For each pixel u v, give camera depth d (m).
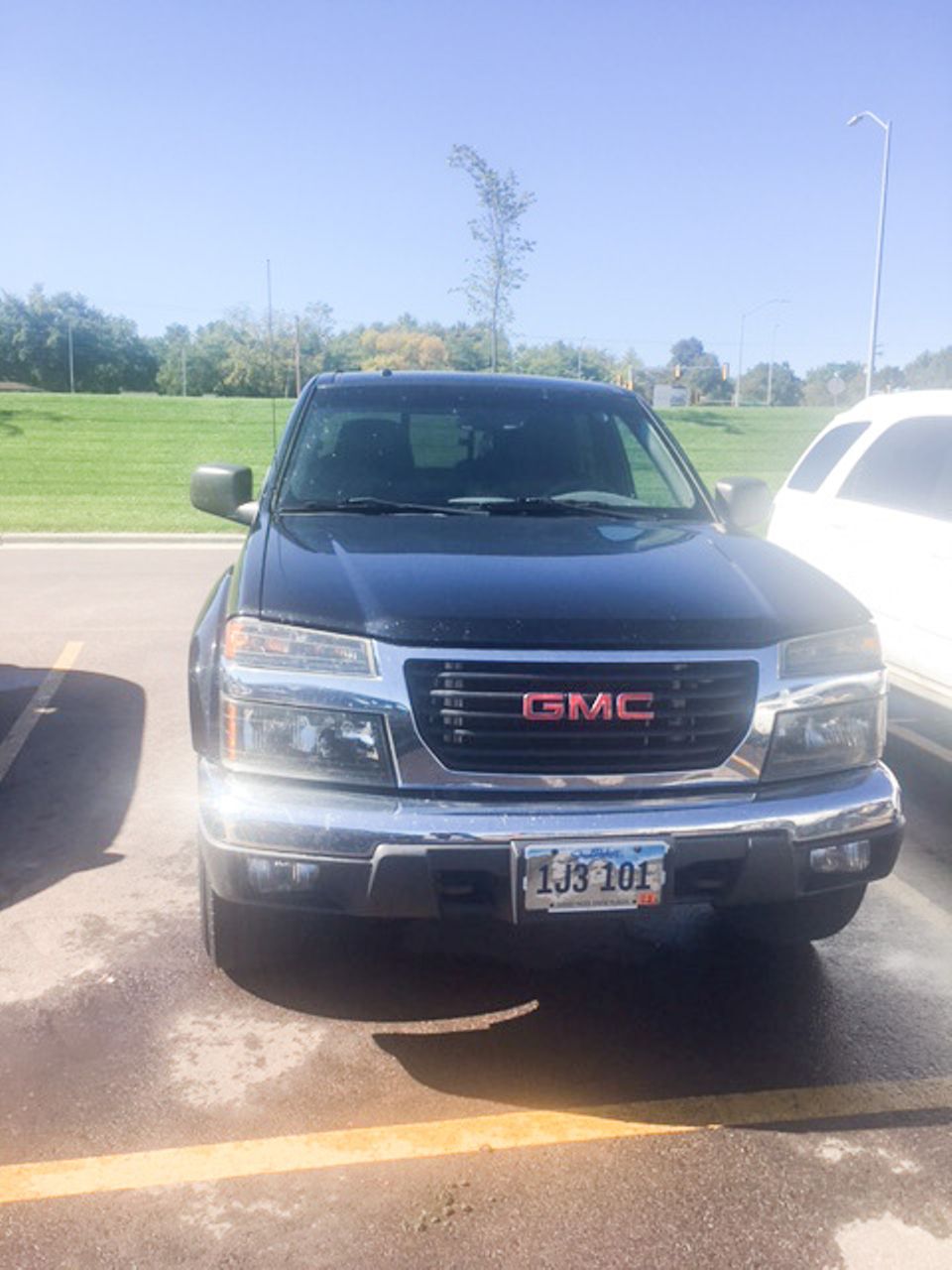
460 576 3.24
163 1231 2.56
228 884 3.01
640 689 2.99
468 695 2.95
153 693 7.08
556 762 2.98
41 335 106.50
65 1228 2.56
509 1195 2.69
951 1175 2.77
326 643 3.01
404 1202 2.66
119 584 11.09
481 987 3.63
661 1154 2.84
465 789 2.96
